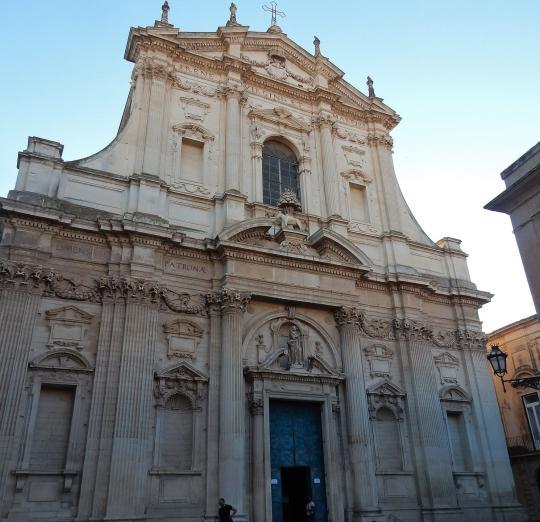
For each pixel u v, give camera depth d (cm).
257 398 1834
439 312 2431
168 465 1659
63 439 1557
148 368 1686
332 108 2662
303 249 2112
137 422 1599
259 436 1786
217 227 2052
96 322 1705
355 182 2547
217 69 2411
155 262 1833
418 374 2170
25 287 1612
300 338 2028
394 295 2294
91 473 1514
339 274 2145
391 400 2117
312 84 2678
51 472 1482
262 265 1997
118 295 1741
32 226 1692
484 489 2145
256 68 2534
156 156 2052
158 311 1794
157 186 1981
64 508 1466
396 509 1936
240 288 1916
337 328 2123
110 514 1466
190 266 1922
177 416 1733
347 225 2344
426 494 1981
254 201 2211
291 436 1902
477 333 2442
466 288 2483
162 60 2269
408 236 2578
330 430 1927
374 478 1897
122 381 1627
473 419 2273
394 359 2203
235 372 1786
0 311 1558
